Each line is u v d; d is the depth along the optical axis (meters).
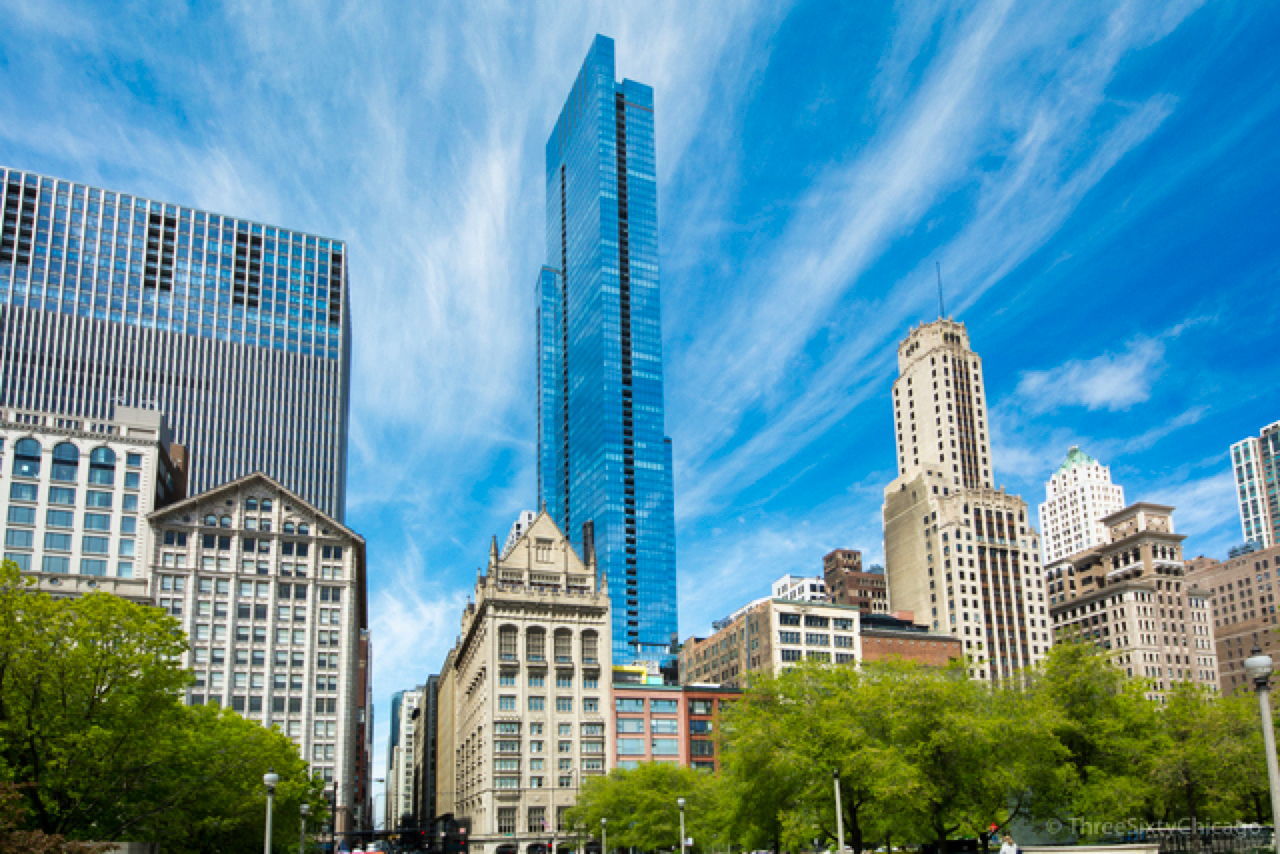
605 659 173.00
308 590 158.88
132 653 60.78
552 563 178.38
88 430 154.38
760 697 88.88
